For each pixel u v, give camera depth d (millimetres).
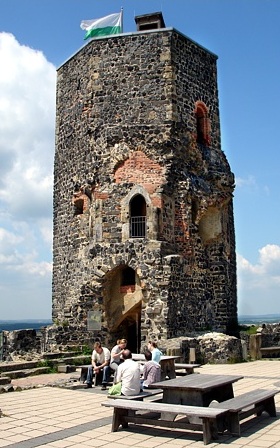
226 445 9141
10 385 16000
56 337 24047
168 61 26094
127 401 10656
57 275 28203
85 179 26656
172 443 9398
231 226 28969
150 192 25000
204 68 28203
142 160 25547
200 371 18828
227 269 27422
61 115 29391
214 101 28625
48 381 17344
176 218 25469
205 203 26406
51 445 9328
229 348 21891
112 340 25156
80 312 25000
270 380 16391
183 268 24781
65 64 29406
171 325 23203
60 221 28578
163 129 25562
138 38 26656
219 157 28047
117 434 10117
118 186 25531
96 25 30297
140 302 24578
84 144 27031
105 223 25344
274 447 8859
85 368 16656
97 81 26906
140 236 25031
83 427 10742
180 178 25703
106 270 24766
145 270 23969
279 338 25703
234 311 28094
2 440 9688
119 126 26141
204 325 25703
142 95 26156
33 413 12195
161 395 13898
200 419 10461
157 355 15648
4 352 25078
